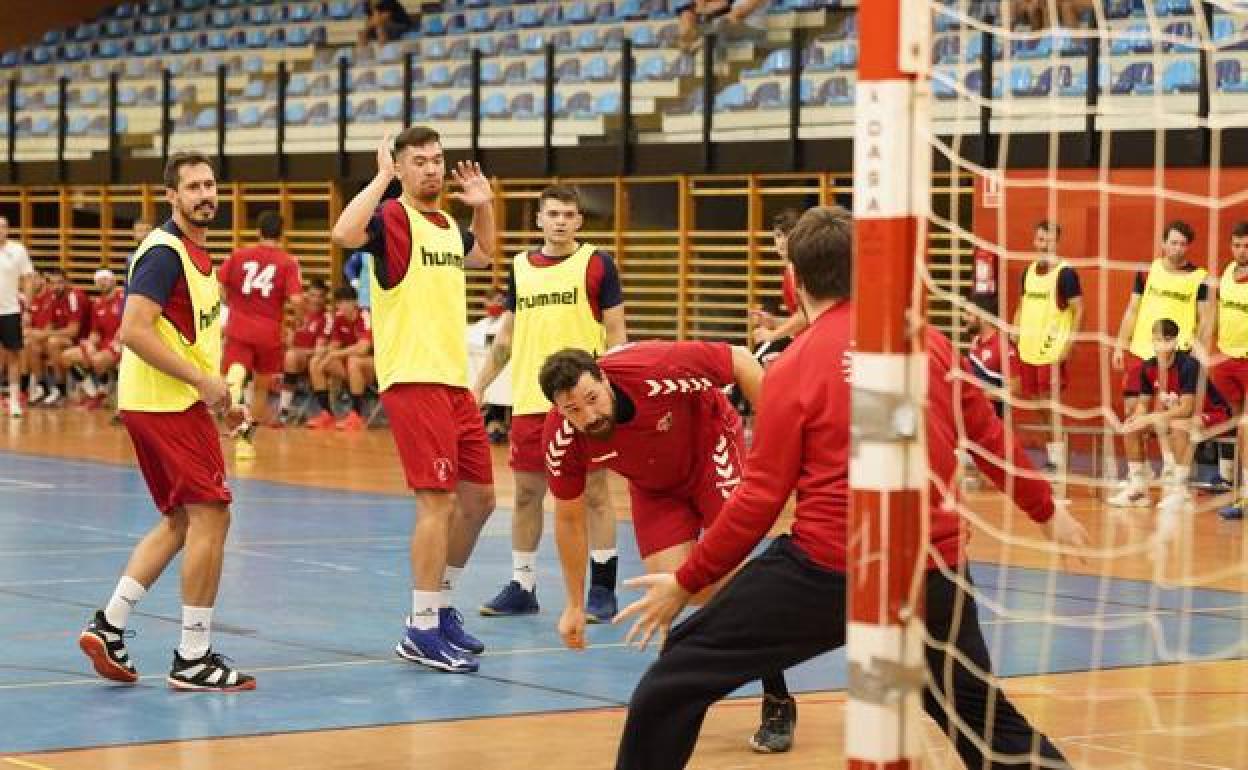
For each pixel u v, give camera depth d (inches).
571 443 284.5
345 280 1072.8
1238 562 500.7
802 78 910.4
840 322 222.2
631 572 493.4
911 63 171.9
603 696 335.6
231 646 383.2
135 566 342.6
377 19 1214.3
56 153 1248.2
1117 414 741.9
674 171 952.3
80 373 1112.2
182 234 339.3
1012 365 676.1
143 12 1429.6
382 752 289.3
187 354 338.0
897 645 176.1
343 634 398.6
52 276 1116.5
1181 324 628.4
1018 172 783.7
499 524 594.9
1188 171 749.9
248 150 1153.4
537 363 420.5
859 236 175.6
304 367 994.7
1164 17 765.9
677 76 966.4
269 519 598.9
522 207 1043.3
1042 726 307.9
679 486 315.3
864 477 176.9
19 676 350.0
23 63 1424.7
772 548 227.5
